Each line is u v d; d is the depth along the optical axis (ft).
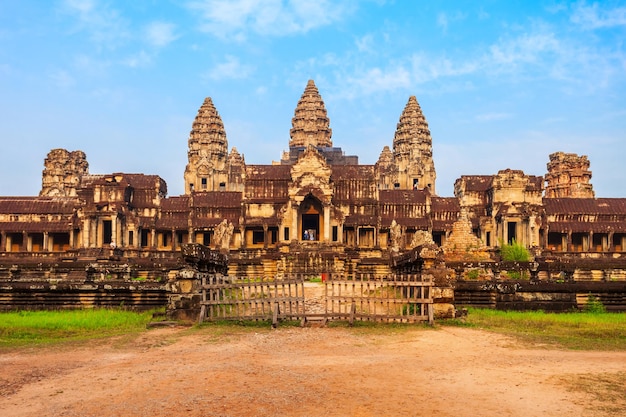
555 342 74.33
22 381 53.31
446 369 57.00
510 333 82.84
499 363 59.93
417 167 489.67
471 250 185.26
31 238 358.43
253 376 53.93
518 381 51.70
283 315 88.94
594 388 48.93
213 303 92.63
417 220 335.06
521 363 59.88
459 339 76.79
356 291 144.46
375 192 332.60
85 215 327.06
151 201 353.51
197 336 80.02
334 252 264.11
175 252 322.96
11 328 90.12
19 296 122.93
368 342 74.69
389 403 44.91
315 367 58.03
